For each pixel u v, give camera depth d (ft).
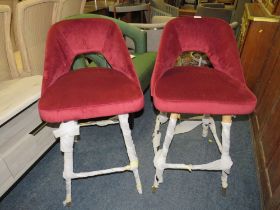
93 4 11.11
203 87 3.31
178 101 3.07
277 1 6.09
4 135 3.67
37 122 4.30
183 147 5.43
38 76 4.59
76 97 3.14
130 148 3.77
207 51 3.84
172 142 5.57
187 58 6.32
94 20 3.76
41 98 3.21
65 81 3.54
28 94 3.86
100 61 5.15
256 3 8.10
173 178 4.65
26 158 4.21
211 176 4.70
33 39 5.09
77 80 3.55
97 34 3.79
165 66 3.68
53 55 3.51
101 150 5.40
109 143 5.61
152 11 9.84
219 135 5.69
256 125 5.58
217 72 3.76
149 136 5.81
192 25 3.72
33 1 4.64
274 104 4.65
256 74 6.62
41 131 4.46
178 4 15.02
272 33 6.00
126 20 10.85
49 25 5.45
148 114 6.68
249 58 6.51
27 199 4.28
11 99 3.73
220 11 8.86
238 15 10.87
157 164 3.97
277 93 4.61
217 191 4.40
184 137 5.73
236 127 6.20
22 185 4.54
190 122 5.02
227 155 3.73
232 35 3.63
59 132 3.31
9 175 3.89
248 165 4.98
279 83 4.62
